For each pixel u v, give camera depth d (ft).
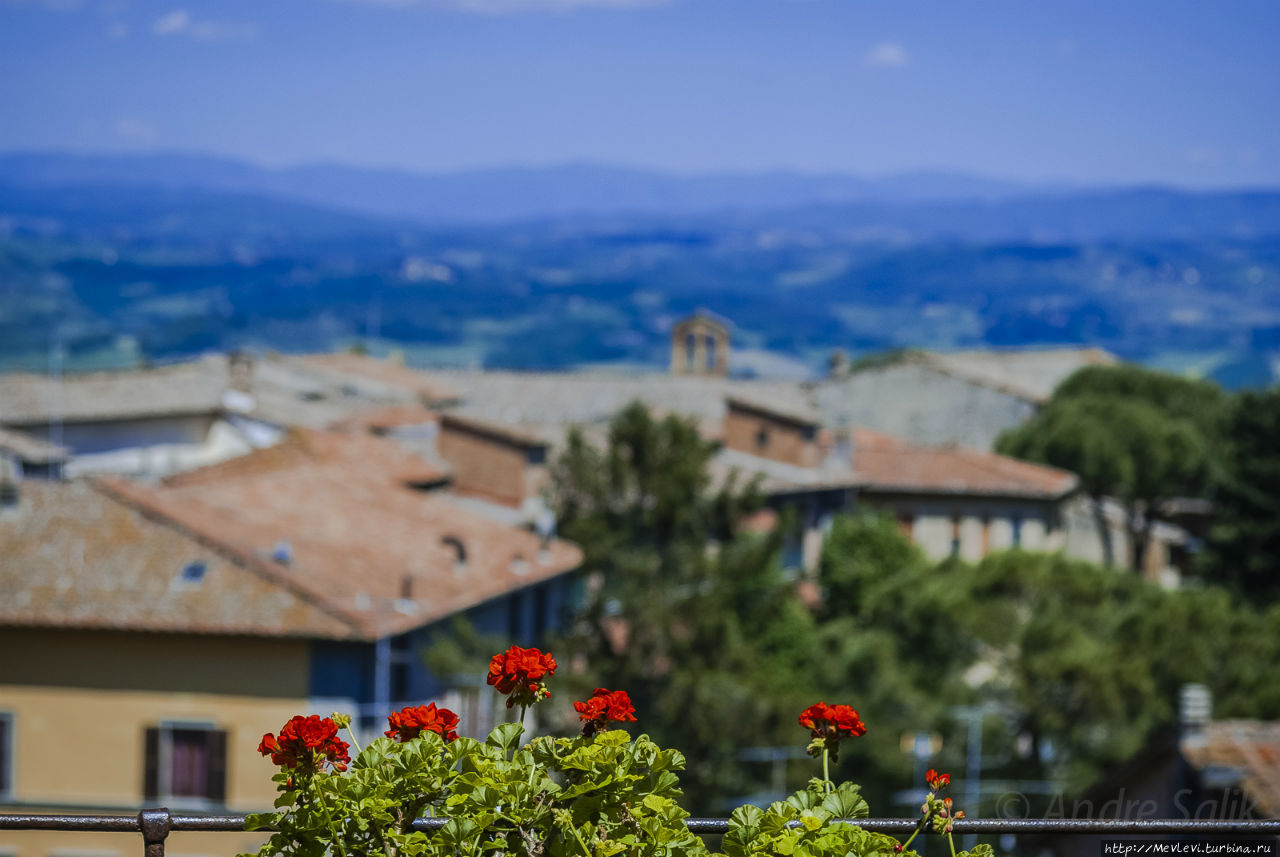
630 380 313.12
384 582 101.91
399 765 16.53
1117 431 236.22
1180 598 119.03
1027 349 338.34
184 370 250.16
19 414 214.07
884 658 113.80
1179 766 75.25
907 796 106.63
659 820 16.28
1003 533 225.56
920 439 299.17
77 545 98.17
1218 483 223.51
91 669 93.20
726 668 111.04
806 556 202.80
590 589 118.93
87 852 87.04
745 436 207.62
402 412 204.74
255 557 96.73
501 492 159.12
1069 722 108.47
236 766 91.86
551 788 16.39
